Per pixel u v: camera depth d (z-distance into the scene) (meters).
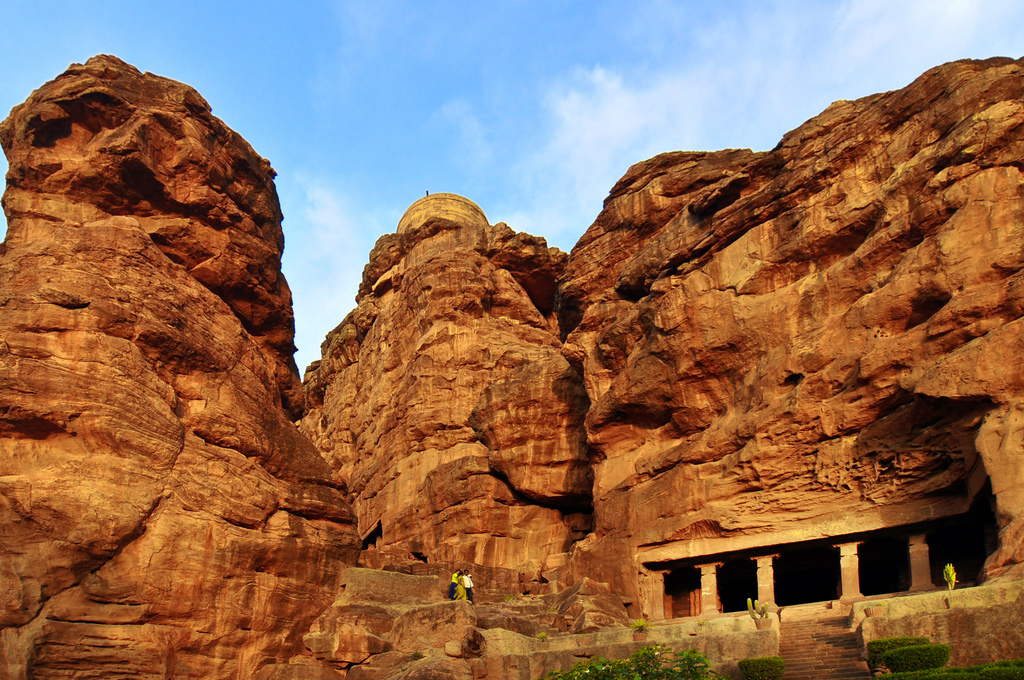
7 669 26.33
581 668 22.59
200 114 37.78
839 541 30.62
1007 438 24.95
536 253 59.19
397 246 63.75
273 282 39.62
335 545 33.91
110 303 31.36
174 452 30.94
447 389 53.34
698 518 33.66
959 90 31.02
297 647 31.34
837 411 30.86
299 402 41.25
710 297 36.19
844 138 34.12
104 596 28.20
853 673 22.80
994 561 23.84
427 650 28.84
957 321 27.83
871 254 31.75
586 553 37.97
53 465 28.95
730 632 26.73
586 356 43.44
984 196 28.95
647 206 48.91
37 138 34.81
